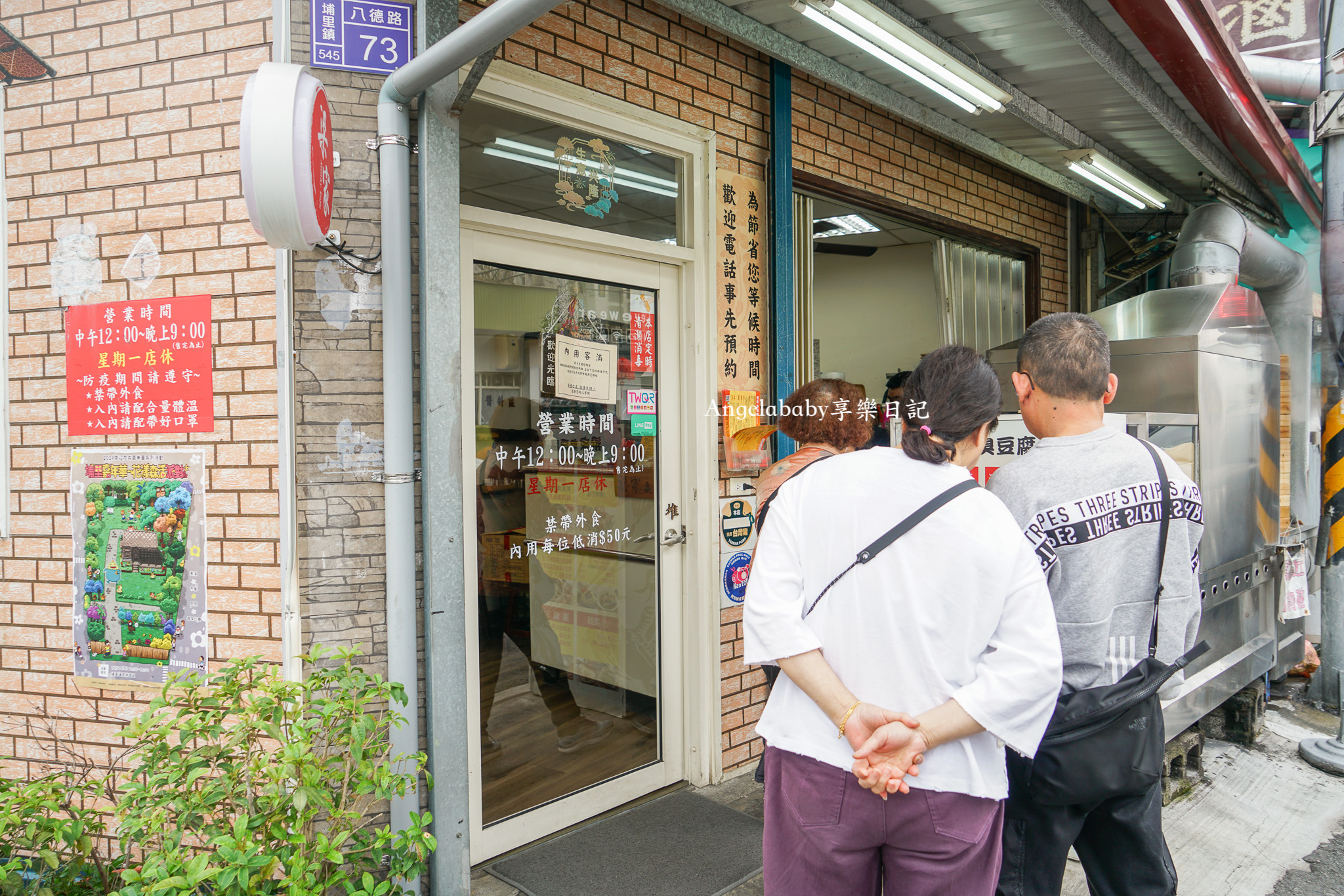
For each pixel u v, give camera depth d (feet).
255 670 6.99
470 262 8.56
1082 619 5.69
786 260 11.42
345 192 6.88
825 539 4.63
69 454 7.53
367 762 5.77
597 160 9.70
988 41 11.24
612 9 9.59
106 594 7.47
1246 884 8.82
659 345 10.52
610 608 10.12
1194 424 10.29
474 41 5.84
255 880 4.84
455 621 7.22
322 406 6.89
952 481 4.55
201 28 7.11
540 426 9.33
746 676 11.16
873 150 13.38
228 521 7.10
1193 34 10.81
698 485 10.59
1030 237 17.51
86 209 7.43
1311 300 17.75
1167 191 19.01
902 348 20.49
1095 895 6.36
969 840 4.36
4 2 7.54
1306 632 16.94
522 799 9.23
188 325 7.16
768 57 11.39
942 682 4.33
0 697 7.80
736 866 8.67
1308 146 22.30
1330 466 13.65
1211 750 12.37
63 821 5.62
